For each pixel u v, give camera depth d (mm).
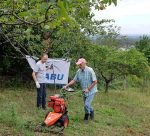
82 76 11398
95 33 18531
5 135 9188
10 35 5820
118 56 19469
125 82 26344
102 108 14930
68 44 16484
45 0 3951
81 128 11000
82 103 15406
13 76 20344
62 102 9875
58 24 4797
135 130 12023
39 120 11125
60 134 9867
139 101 19422
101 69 19938
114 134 11055
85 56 18641
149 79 26969
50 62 15367
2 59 19062
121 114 14523
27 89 18484
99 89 22219
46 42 8828
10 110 12109
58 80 15727
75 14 4871
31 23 4633
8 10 4797
